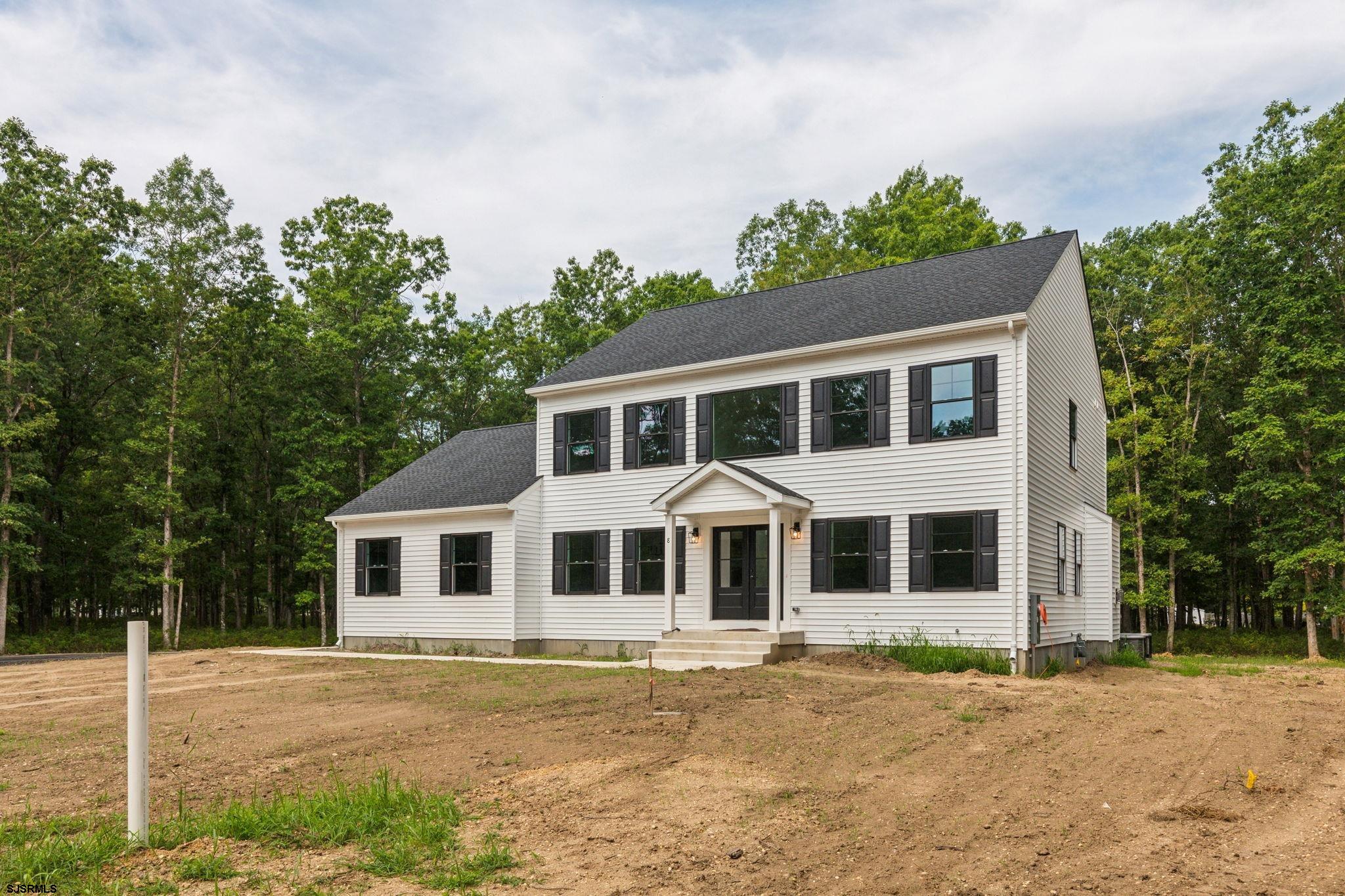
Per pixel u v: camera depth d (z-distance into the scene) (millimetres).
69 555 38500
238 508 38844
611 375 21344
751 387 19547
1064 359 19688
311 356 36188
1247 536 35125
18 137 31797
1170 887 5141
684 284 44062
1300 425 26594
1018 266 19000
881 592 17516
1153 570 29859
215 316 35375
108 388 36250
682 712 11094
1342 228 26562
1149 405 33250
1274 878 5293
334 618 43000
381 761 8734
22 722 11898
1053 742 9289
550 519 22312
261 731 10586
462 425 45000
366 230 37938
